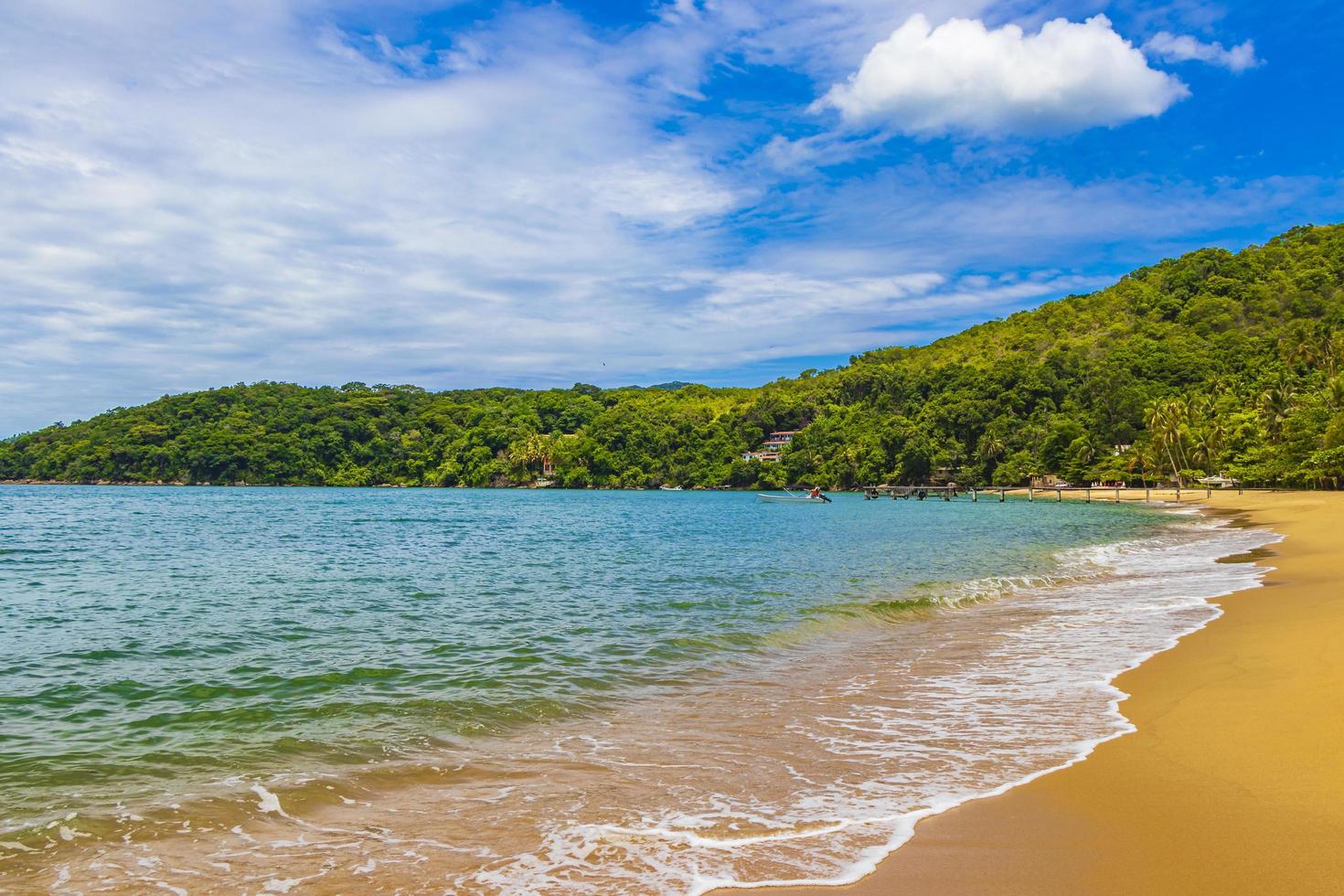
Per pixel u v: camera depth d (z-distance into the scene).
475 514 70.75
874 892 4.81
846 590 20.03
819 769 7.27
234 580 22.64
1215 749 7.21
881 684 10.73
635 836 5.81
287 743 8.30
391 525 52.56
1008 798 6.33
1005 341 199.25
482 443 187.12
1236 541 34.00
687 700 10.05
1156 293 185.00
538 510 80.00
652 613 16.72
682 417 186.00
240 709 9.62
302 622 15.70
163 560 28.80
